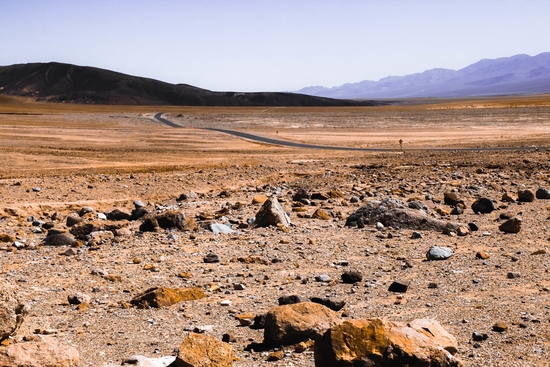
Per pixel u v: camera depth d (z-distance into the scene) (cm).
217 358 541
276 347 632
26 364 532
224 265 1043
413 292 852
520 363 577
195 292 841
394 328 527
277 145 5609
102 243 1241
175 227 1377
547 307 755
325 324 649
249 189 2250
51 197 2048
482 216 1508
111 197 2108
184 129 8025
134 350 633
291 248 1163
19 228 1488
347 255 1109
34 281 926
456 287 871
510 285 873
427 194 1850
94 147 4969
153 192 2242
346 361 498
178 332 693
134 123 9875
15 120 9012
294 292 860
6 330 583
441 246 1157
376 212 1405
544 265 988
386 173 2689
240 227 1409
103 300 833
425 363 500
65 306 801
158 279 946
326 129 8238
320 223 1441
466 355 602
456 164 2991
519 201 1727
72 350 571
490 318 718
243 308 789
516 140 5491
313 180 2498
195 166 3441
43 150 4381
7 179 2519
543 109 11231
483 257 1053
